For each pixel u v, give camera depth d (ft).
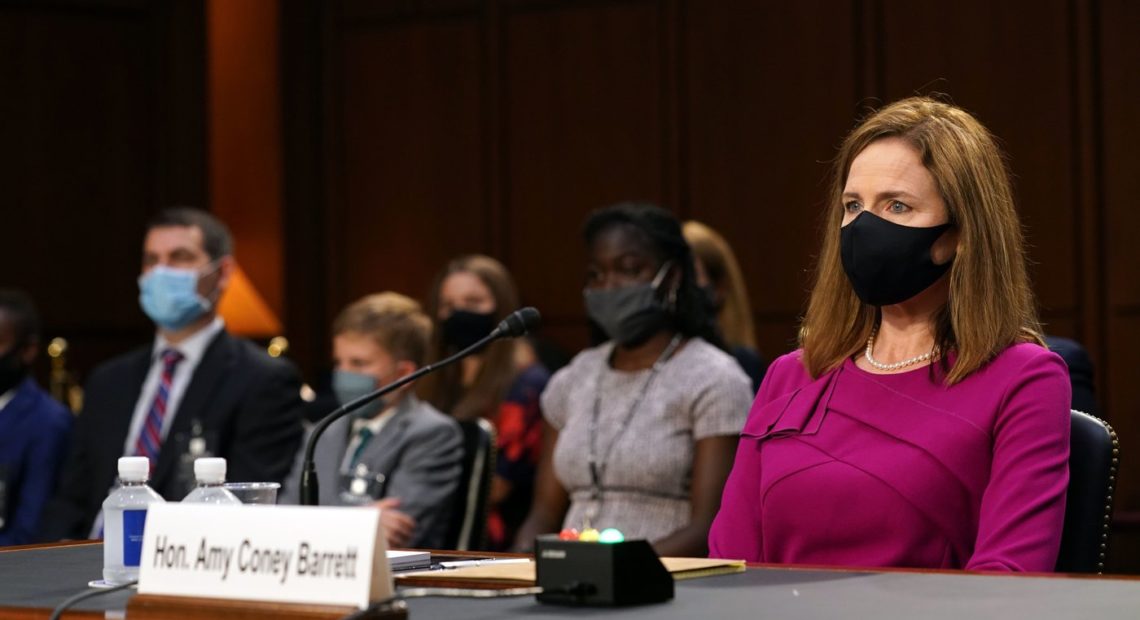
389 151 43.01
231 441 24.99
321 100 43.83
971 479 12.64
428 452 23.20
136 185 42.63
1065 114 34.76
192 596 8.83
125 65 42.57
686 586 9.83
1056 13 34.83
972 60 35.68
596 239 21.18
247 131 44.09
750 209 38.24
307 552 8.49
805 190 37.55
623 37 39.99
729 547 13.84
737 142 38.42
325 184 43.75
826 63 37.32
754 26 38.24
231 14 44.09
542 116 41.04
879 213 13.14
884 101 36.60
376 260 43.11
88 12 42.14
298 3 43.78
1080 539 12.53
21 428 28.86
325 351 43.68
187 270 25.70
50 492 28.71
